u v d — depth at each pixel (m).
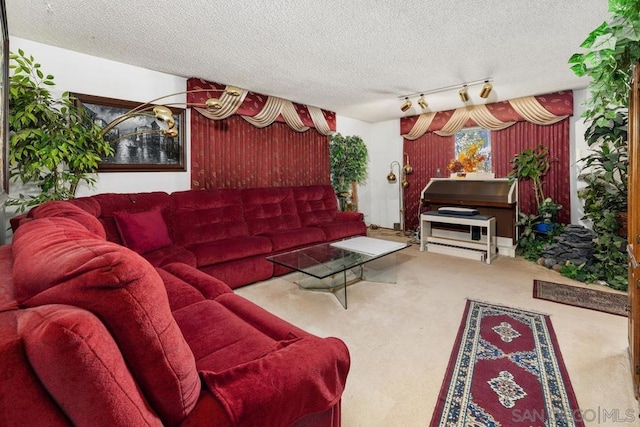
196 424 0.73
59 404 0.55
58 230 0.94
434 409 1.50
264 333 1.41
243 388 0.84
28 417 0.54
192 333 1.38
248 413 0.79
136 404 0.61
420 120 5.49
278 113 4.38
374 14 2.21
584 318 2.38
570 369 1.77
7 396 0.52
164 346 0.66
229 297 1.79
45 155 2.16
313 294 2.98
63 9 2.11
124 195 2.89
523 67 3.26
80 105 2.82
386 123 6.11
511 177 4.43
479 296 2.86
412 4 2.10
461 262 4.02
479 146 5.02
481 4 2.10
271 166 4.50
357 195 6.04
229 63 3.10
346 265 2.71
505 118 4.56
